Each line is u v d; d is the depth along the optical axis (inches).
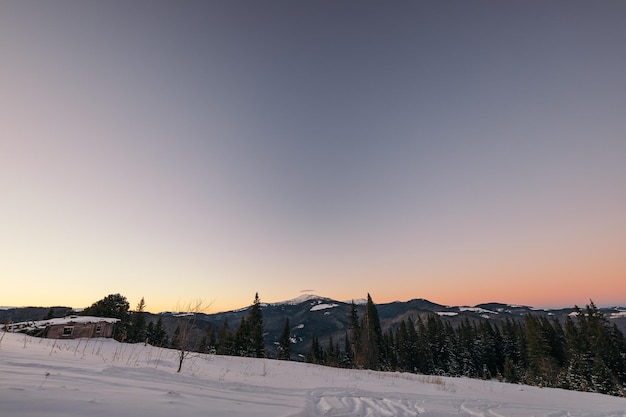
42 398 139.2
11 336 596.7
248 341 1830.7
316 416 231.5
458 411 312.2
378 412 278.2
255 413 193.3
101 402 150.9
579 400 418.3
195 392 235.8
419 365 2326.5
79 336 1039.6
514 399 409.4
